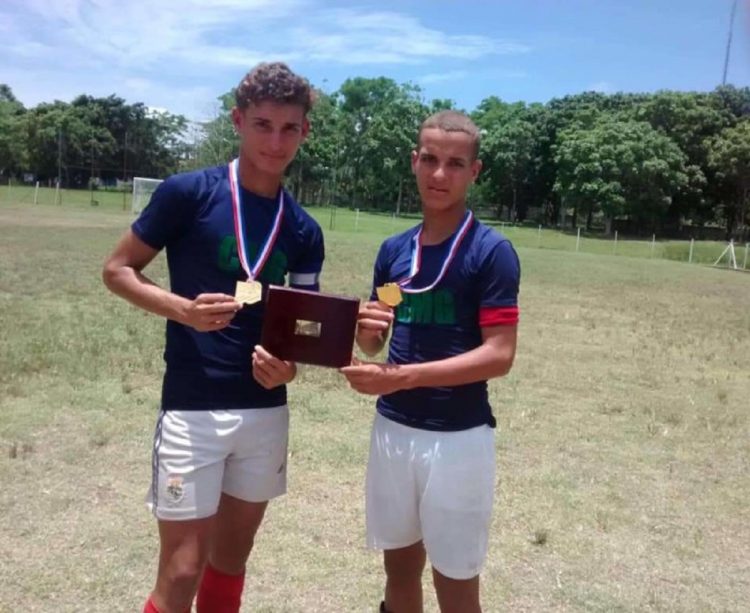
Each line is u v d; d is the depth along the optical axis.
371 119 86.12
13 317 10.06
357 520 4.57
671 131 67.12
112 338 9.09
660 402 8.10
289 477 5.19
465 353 2.54
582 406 7.75
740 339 12.99
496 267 2.53
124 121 93.56
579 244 50.62
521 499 5.10
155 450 2.65
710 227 71.19
